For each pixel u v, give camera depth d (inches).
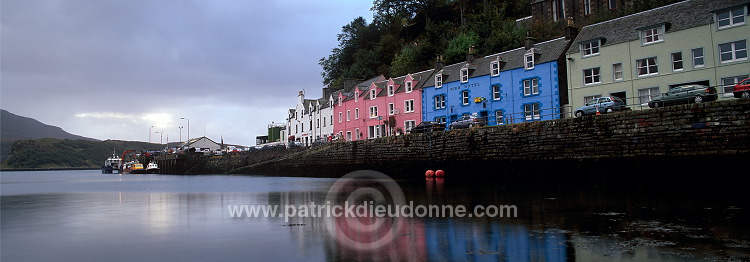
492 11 2381.9
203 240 433.1
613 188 894.4
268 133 3750.0
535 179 1092.5
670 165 866.1
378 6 3238.2
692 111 843.4
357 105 2290.8
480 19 2351.1
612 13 1974.7
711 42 1153.4
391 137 1533.0
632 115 924.6
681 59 1205.7
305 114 2947.8
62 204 829.2
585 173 995.9
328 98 2783.0
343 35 3513.8
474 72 1739.7
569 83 1416.1
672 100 977.5
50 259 368.2
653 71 1255.5
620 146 939.3
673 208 585.0
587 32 1448.1
